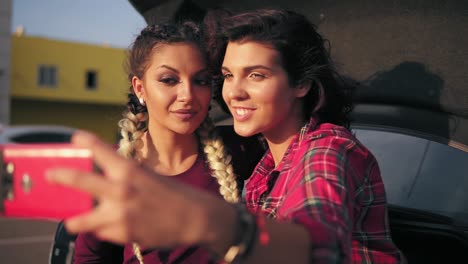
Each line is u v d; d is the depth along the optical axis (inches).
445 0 60.2
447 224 60.5
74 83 1189.1
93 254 56.1
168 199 23.7
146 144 57.1
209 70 53.9
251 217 27.1
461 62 60.7
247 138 62.6
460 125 63.1
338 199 34.3
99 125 1245.7
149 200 23.3
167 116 54.2
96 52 1213.1
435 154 64.3
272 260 27.1
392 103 68.6
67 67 1180.5
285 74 46.6
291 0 72.9
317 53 48.4
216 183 57.2
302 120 50.2
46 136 318.7
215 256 26.6
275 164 51.4
